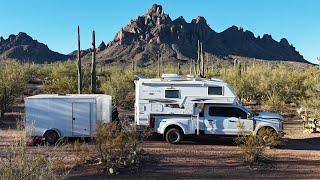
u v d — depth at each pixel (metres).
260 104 36.16
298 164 14.36
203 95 17.50
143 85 17.75
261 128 17.16
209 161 14.33
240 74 43.19
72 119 16.59
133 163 13.32
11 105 27.77
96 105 16.70
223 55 185.25
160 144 17.14
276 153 15.90
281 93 36.47
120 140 13.55
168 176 12.75
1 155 8.40
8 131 18.70
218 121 17.34
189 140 18.30
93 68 26.33
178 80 17.73
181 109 17.56
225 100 17.44
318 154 15.94
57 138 16.50
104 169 12.95
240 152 15.66
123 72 60.09
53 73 49.31
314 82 21.77
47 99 16.52
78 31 24.98
